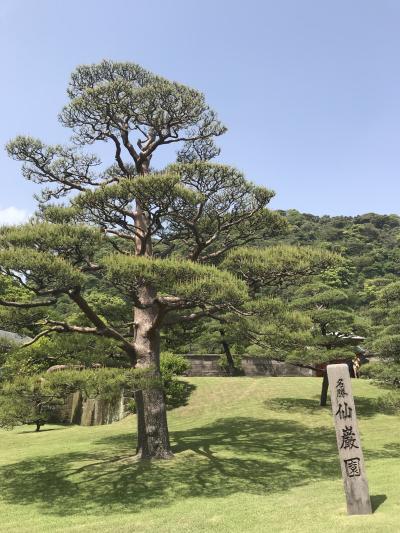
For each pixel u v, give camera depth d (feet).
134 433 63.00
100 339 47.67
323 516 26.71
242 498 33.65
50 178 54.13
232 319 44.01
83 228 37.11
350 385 28.04
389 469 38.47
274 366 105.50
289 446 50.98
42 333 44.24
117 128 52.39
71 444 58.13
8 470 45.70
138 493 36.19
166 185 39.24
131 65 51.96
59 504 34.76
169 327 74.28
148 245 51.01
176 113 50.44
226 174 43.86
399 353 50.78
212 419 67.56
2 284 83.76
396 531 22.95
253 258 42.83
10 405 34.68
